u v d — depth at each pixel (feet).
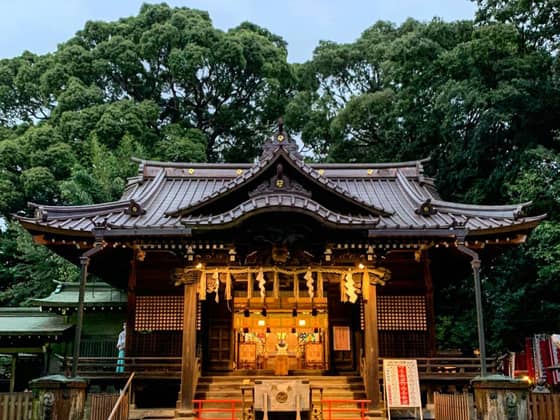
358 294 53.11
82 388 39.81
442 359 50.72
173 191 65.00
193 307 49.16
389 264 59.11
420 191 65.41
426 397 50.57
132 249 57.72
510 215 50.60
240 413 46.37
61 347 75.61
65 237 49.90
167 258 58.90
